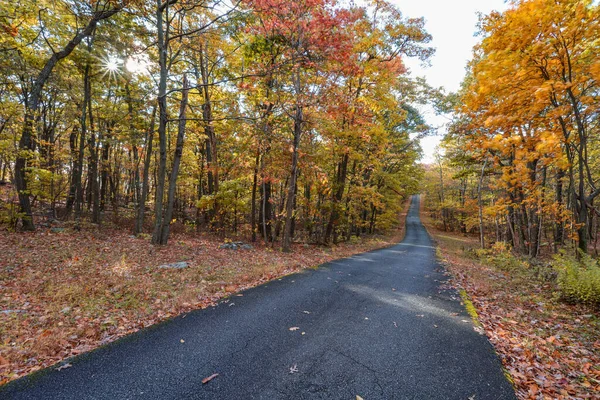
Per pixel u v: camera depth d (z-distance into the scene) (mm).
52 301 4895
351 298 5887
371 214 29047
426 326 4508
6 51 9352
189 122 16094
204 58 14438
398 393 2801
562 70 5180
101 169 17172
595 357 3627
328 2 9258
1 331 3736
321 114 11383
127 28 11469
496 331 4398
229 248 11281
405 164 25719
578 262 6684
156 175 20141
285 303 5391
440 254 15617
